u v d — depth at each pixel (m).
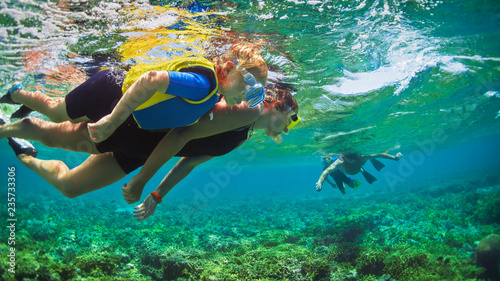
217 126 2.35
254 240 13.70
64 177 2.35
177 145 2.24
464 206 16.56
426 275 7.96
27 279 5.94
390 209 21.36
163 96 1.98
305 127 15.28
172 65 2.06
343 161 12.14
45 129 2.37
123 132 2.28
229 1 4.80
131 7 4.70
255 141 19.16
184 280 7.79
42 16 4.85
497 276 8.03
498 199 13.73
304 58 7.23
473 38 7.54
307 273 7.86
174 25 5.27
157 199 2.47
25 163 2.53
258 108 2.58
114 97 2.13
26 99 2.31
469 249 10.30
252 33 5.83
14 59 6.41
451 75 10.49
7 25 5.09
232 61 2.20
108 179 2.44
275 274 7.82
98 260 8.18
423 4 5.73
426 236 12.48
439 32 6.96
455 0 5.72
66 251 9.42
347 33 6.38
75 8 4.67
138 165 2.57
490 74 10.95
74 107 2.15
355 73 8.68
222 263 8.94
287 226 18.22
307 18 5.62
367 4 5.47
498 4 5.98
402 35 6.89
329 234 13.27
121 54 6.21
